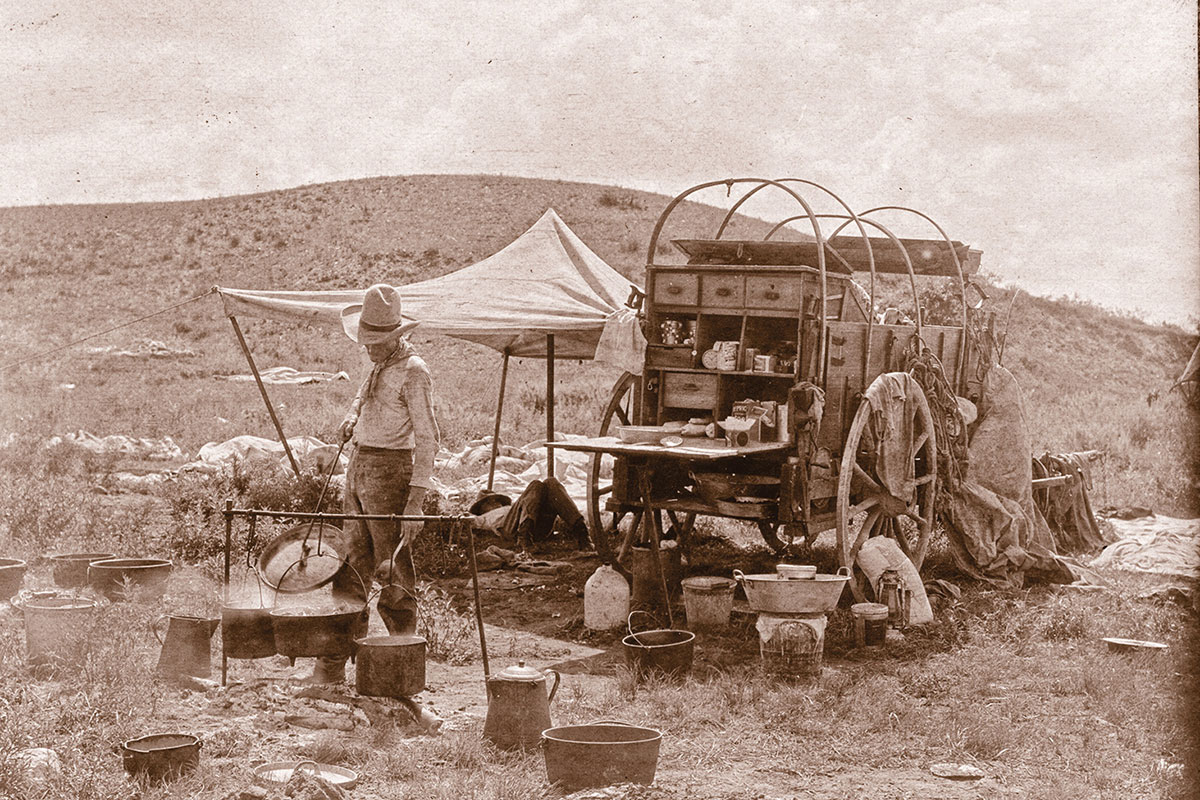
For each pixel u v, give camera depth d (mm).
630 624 7621
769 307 8914
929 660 7570
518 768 5121
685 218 77438
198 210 79812
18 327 54500
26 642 6484
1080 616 8383
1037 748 5785
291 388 34250
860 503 9211
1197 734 4969
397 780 5031
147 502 12750
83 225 77375
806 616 6934
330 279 66438
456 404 27562
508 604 9383
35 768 4641
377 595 6629
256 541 9922
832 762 5566
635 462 9109
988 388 10945
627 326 9469
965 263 11648
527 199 77625
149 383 35625
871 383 9484
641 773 4898
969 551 10133
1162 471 15758
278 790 4566
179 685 6312
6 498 10719
